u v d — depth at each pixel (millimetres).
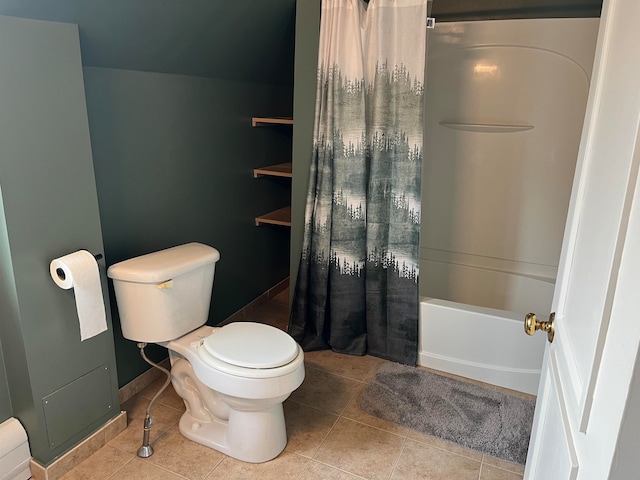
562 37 2758
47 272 1667
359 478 1855
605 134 887
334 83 2369
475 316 2396
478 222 3182
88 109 1899
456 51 2982
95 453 1953
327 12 2311
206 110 2566
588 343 811
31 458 1794
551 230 3023
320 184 2523
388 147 2391
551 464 995
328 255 2598
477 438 2057
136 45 1956
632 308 579
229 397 1797
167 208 2395
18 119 1508
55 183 1650
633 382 561
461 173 3152
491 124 3008
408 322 2537
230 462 1924
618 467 603
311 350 2738
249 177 3059
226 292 2963
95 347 1896
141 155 2191
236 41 2434
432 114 3135
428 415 2201
